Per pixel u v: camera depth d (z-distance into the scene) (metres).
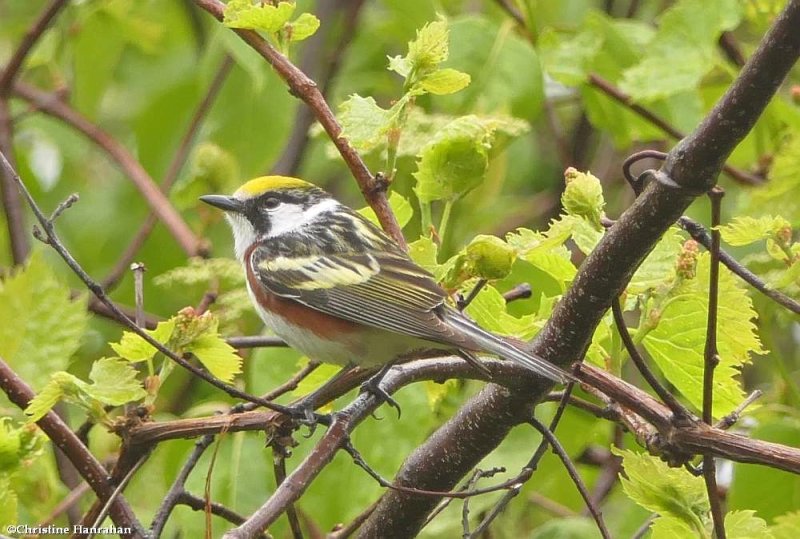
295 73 8.75
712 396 8.29
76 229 16.23
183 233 14.04
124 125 18.45
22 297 9.22
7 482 8.09
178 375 13.92
